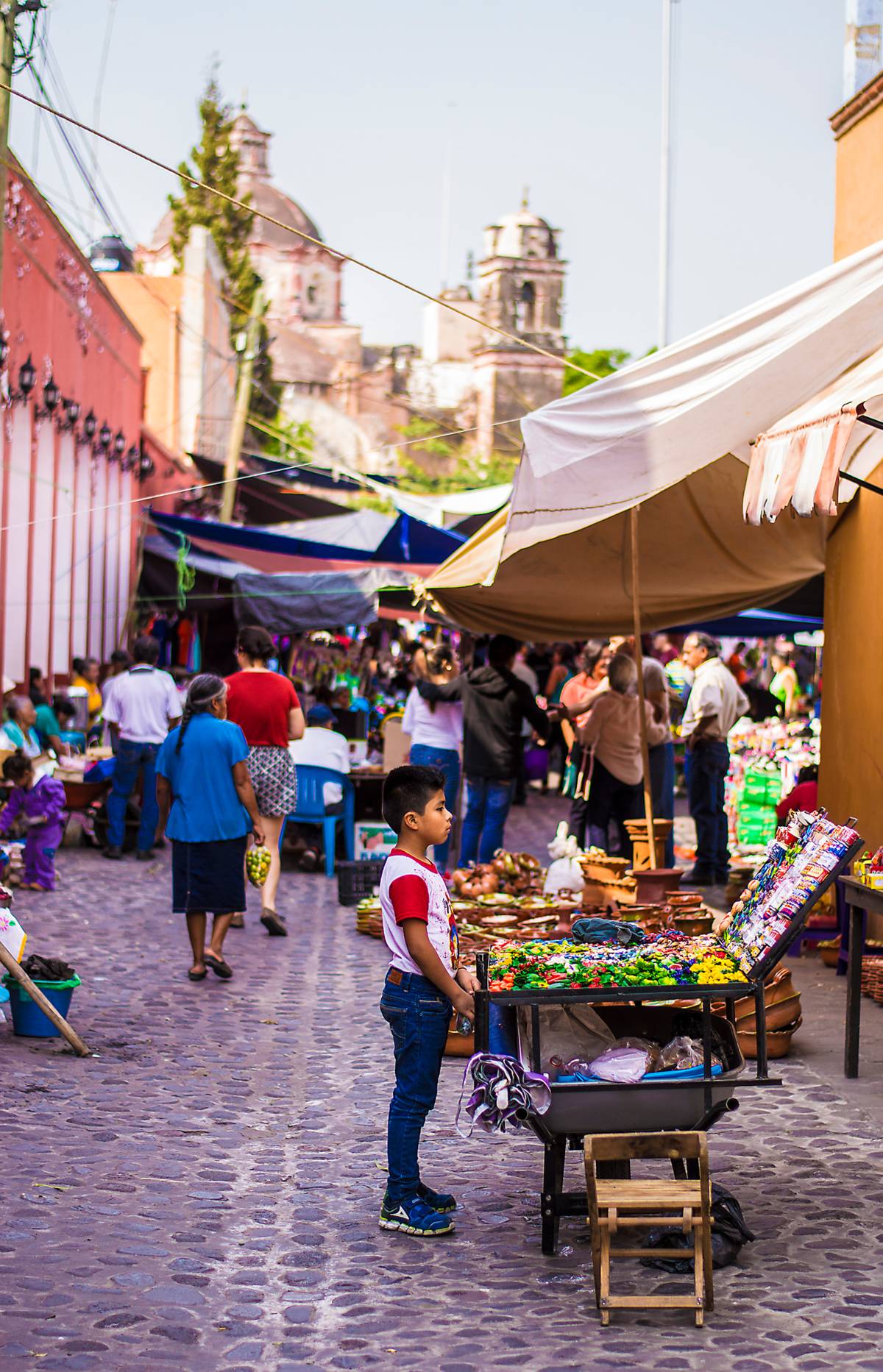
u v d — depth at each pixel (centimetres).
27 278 1775
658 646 2558
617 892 1000
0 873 1216
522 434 661
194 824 945
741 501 1034
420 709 1325
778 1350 416
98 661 2323
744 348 638
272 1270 482
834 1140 624
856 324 620
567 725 1622
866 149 1053
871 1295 457
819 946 1033
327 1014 870
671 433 645
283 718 1133
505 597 1222
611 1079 489
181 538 2353
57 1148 597
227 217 5659
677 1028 542
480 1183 579
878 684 989
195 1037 804
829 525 1087
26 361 1773
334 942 1109
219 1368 405
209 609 2417
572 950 504
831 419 580
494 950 509
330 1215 538
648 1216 473
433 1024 518
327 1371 405
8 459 1761
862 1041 798
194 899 948
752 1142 623
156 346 3638
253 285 5656
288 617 1808
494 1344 424
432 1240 512
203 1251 495
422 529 1872
